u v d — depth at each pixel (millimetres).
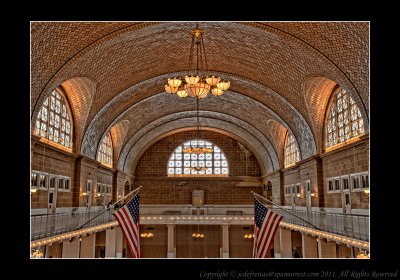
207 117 33625
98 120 22781
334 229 17047
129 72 20766
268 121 28656
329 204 20203
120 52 18156
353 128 17438
